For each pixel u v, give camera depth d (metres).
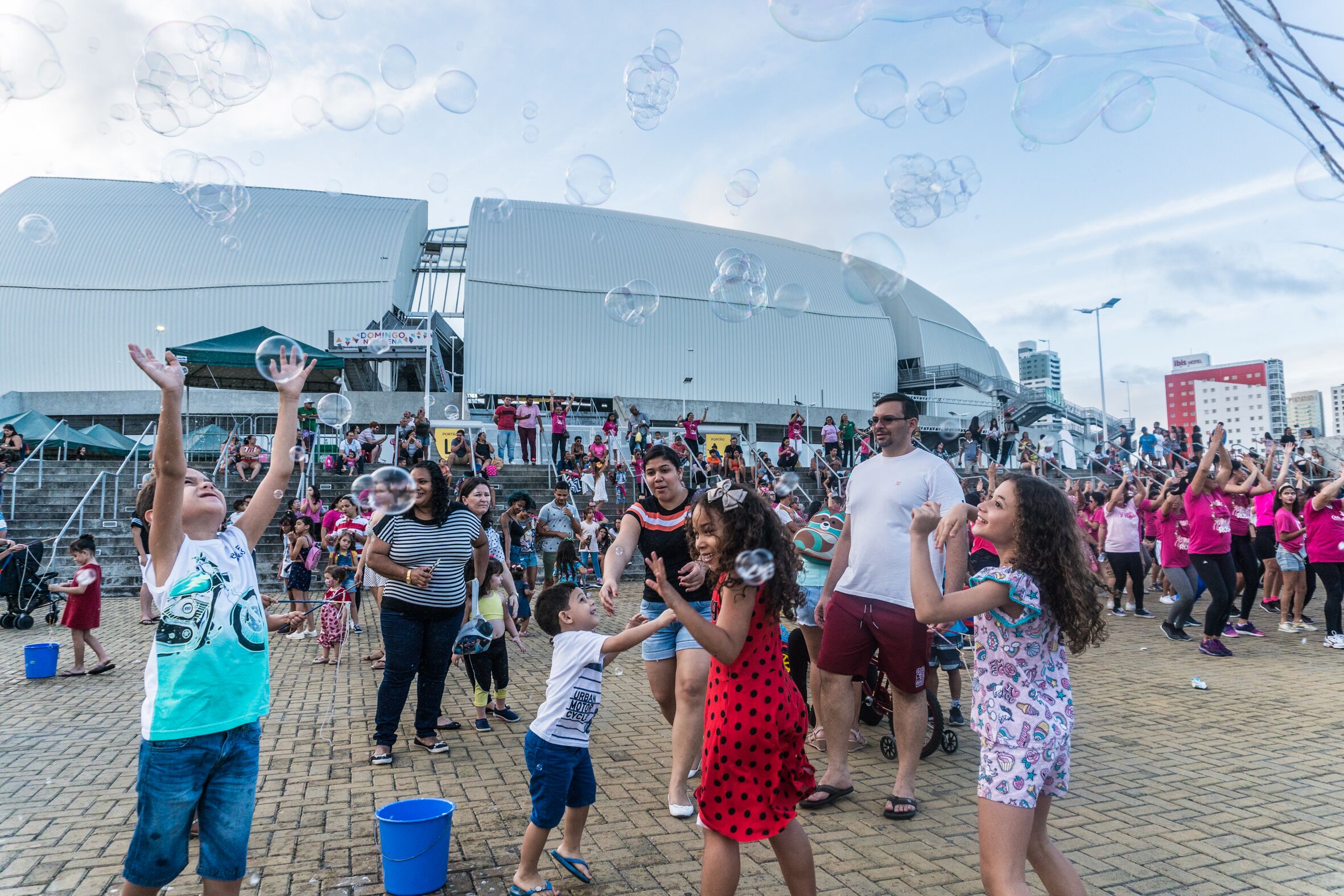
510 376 33.12
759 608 2.32
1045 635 2.15
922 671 3.49
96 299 31.72
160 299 32.09
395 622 4.19
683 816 3.33
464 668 6.70
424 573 4.09
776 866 2.90
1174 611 7.54
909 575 3.50
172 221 34.16
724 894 2.21
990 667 2.18
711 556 2.33
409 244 35.88
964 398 40.97
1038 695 2.11
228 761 2.13
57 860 2.94
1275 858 2.93
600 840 3.11
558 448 16.95
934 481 3.56
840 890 2.69
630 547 3.44
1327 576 7.19
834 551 4.02
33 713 5.18
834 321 39.31
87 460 17.86
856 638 3.56
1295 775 3.84
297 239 34.19
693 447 19.14
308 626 8.27
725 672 2.31
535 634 8.52
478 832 3.18
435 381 32.47
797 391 37.66
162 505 2.10
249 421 24.59
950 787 3.76
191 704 2.05
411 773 3.94
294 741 4.50
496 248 34.88
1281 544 8.03
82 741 4.55
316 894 2.66
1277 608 9.60
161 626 2.09
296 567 8.40
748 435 31.48
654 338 35.38
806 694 4.78
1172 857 2.94
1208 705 5.18
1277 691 5.54
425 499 4.24
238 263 33.16
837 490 17.77
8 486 13.50
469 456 16.20
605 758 4.19
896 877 2.79
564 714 2.70
